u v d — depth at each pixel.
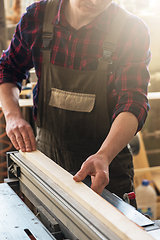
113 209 0.67
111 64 1.19
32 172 0.94
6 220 0.76
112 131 0.99
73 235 0.70
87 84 1.23
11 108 1.26
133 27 1.16
